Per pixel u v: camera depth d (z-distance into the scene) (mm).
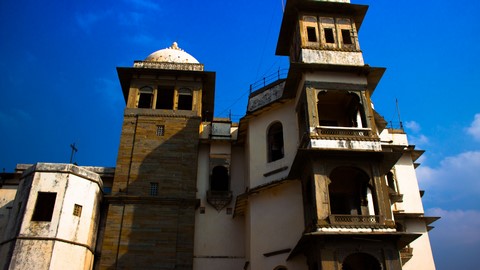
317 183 22547
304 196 24797
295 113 28750
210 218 31734
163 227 29094
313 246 21734
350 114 28141
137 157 31672
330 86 26125
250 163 30297
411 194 31828
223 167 33594
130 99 34250
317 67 26203
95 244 29078
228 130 35125
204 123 36094
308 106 25141
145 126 33000
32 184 27281
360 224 21625
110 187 34031
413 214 30984
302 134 27094
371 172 23297
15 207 27719
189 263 28203
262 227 27453
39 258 25031
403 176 32469
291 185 26891
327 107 28766
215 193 32188
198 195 32500
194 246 30531
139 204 29703
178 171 31469
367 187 25250
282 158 28328
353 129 24500
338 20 29203
